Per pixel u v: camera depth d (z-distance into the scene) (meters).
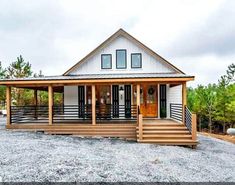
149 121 14.83
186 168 8.19
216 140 16.97
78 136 14.03
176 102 17.70
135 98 16.94
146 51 17.80
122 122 14.91
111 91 16.95
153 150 10.75
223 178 7.30
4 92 28.22
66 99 17.12
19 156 8.62
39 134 13.89
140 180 6.81
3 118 26.28
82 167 7.65
